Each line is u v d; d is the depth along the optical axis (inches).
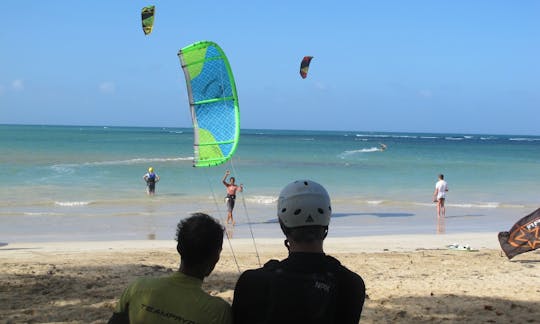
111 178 1165.1
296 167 1608.0
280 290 91.7
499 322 248.7
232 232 622.8
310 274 92.9
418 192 1059.3
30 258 434.3
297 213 94.7
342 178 1309.1
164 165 1528.1
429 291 313.4
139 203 833.5
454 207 866.1
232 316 97.0
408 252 489.1
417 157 2367.1
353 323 94.7
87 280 337.1
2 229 612.4
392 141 5142.7
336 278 93.9
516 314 263.1
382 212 802.8
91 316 251.6
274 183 1149.7
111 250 492.4
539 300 293.0
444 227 682.2
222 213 757.9
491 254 477.7
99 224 656.4
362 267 406.6
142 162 1626.5
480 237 600.4
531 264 425.4
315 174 1396.4
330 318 91.9
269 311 91.7
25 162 1557.6
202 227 99.0
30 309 262.7
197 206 815.7
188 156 1943.9
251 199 892.0
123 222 673.0
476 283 341.4
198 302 96.9
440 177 749.3
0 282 326.3
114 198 877.2
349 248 518.9
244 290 94.4
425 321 248.8
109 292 301.6
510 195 1039.6
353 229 659.4
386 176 1378.0
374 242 557.3
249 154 2332.7
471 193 1064.8
